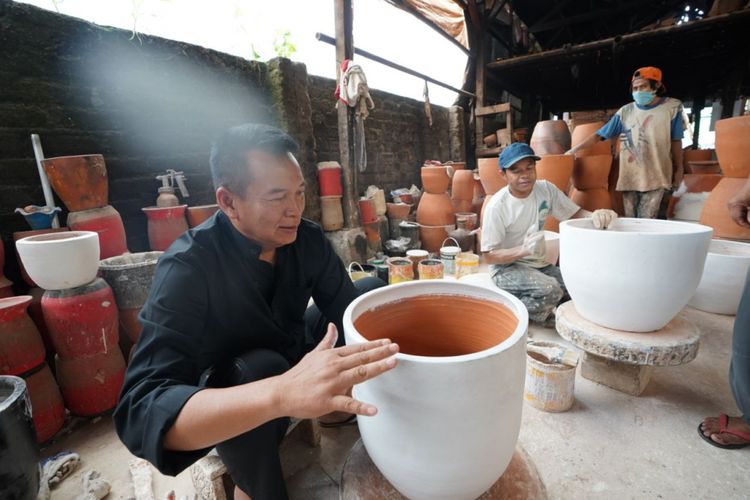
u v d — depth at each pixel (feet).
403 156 17.06
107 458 4.71
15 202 6.36
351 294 4.38
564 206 7.16
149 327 2.89
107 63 7.50
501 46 26.40
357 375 2.05
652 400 4.69
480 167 10.39
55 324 5.17
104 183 6.50
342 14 11.05
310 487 3.76
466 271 9.66
